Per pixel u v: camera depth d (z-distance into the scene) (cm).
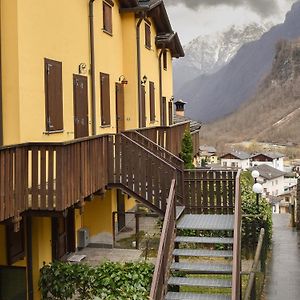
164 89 2411
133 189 1199
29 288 1116
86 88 1377
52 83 1130
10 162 837
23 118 991
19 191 870
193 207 1269
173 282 1015
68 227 1409
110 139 1195
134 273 1086
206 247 1415
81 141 1009
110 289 1081
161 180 1191
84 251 1509
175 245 1124
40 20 1074
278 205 7944
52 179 907
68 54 1241
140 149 1196
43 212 927
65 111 1224
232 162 9738
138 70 1795
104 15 1548
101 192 1158
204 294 1006
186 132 2089
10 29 971
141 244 1573
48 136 1112
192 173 1268
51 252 1207
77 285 1096
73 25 1278
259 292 1157
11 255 1084
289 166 9888
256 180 1980
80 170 1008
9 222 870
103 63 1536
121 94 1764
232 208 1252
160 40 2191
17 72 973
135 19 1789
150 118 2055
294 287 1264
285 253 1670
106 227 1551
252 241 1516
